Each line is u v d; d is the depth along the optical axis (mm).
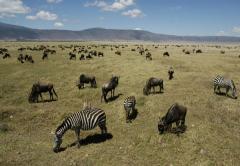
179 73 37531
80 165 16797
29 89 33969
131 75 37062
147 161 16938
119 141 19500
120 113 24156
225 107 24297
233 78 35844
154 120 21984
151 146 18469
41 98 29516
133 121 22453
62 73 41125
